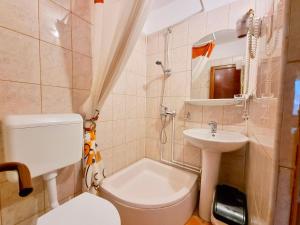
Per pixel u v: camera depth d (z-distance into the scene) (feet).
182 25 5.57
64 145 3.02
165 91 6.07
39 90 3.11
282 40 0.91
